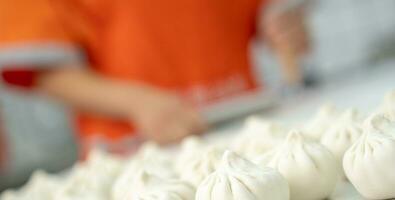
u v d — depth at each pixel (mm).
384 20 3705
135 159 1201
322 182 862
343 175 933
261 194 782
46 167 3191
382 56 3631
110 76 2240
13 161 3078
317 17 3547
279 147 917
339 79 3344
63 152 3246
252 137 1121
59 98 2102
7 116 3117
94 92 2035
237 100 2105
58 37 2076
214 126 1912
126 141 2027
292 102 2002
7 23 2033
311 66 3424
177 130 1863
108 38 2209
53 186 1354
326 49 3482
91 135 2170
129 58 2205
